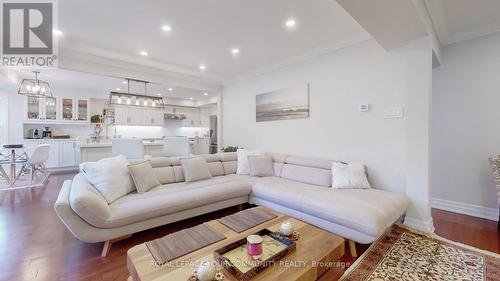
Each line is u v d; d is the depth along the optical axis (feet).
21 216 9.40
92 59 12.21
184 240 5.12
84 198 6.04
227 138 18.22
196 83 17.01
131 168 8.80
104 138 21.43
